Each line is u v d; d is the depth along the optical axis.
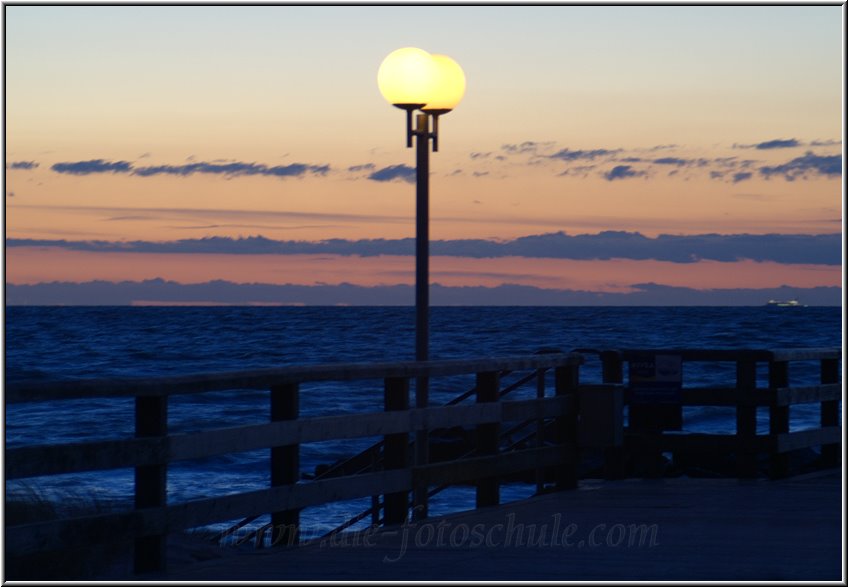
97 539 12.70
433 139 20.83
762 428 52.78
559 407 22.11
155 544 13.59
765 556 14.55
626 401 24.00
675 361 23.67
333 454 49.38
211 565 14.16
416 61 20.12
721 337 198.88
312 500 15.95
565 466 22.45
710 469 34.53
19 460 11.86
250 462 44.69
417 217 20.59
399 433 17.83
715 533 16.53
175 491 37.66
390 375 17.45
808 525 17.30
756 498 20.64
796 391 24.19
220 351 156.50
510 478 36.84
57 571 15.54
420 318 20.44
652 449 23.88
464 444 38.41
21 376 114.94
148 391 13.27
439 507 32.50
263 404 75.81
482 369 19.66
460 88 20.44
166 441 13.51
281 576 13.30
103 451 12.72
